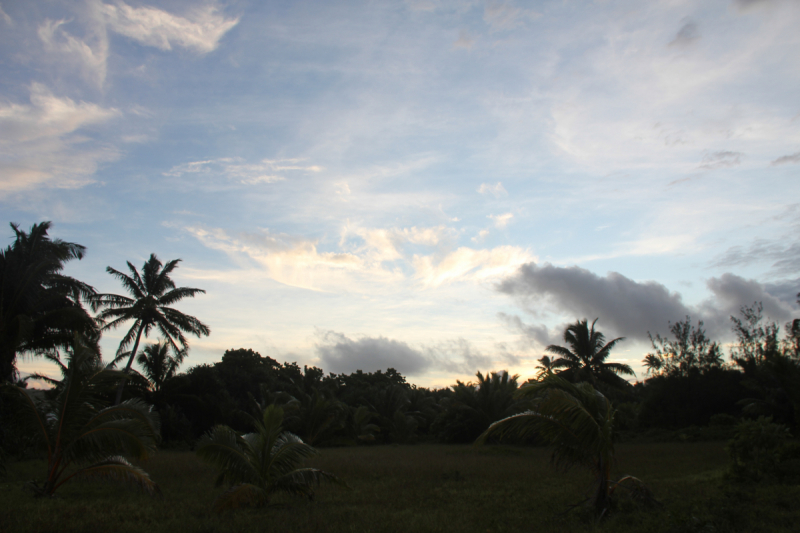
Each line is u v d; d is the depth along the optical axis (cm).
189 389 3694
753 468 1166
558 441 930
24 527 770
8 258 2194
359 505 1027
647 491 909
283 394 3853
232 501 931
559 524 824
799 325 3697
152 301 3066
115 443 1053
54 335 2302
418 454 2483
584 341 3919
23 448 1828
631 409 4262
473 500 1072
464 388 3819
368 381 6794
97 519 845
